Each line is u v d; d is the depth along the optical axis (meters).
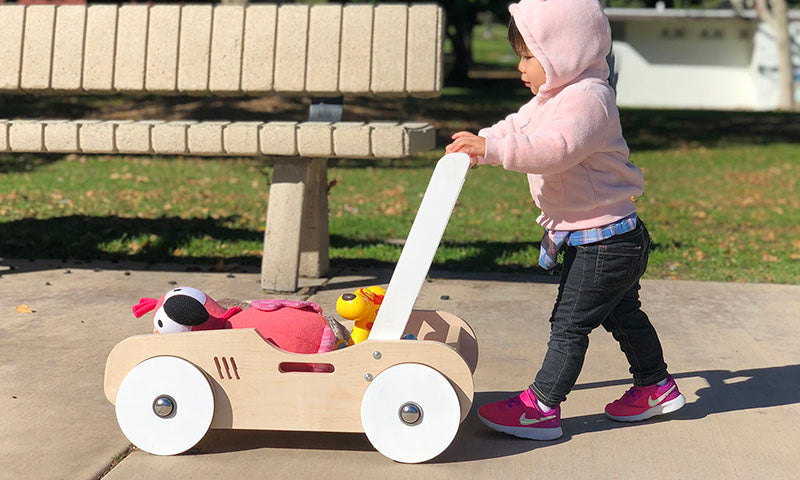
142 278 5.48
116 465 2.88
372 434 2.88
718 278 5.87
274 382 2.90
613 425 3.31
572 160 2.84
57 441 3.05
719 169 13.26
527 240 7.20
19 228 6.81
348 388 2.88
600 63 3.01
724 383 3.79
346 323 4.33
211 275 5.61
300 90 5.38
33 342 4.16
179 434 2.91
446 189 2.82
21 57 5.62
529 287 5.44
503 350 4.19
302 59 5.36
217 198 8.80
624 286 3.04
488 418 3.15
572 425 3.30
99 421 3.24
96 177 9.83
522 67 3.04
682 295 5.31
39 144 4.92
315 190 5.47
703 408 3.50
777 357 4.16
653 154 15.05
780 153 15.39
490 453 3.03
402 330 2.89
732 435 3.22
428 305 4.96
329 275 5.67
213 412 2.90
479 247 6.70
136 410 2.91
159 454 2.94
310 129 4.74
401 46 5.27
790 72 27.31
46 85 5.59
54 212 7.62
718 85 30.45
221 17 5.46
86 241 6.45
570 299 3.05
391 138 4.66
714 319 4.80
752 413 3.45
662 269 6.12
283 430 3.09
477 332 4.48
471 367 3.32
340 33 5.34
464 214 8.59
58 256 6.08
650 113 21.88
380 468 2.88
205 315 2.98
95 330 4.37
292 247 5.12
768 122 20.39
